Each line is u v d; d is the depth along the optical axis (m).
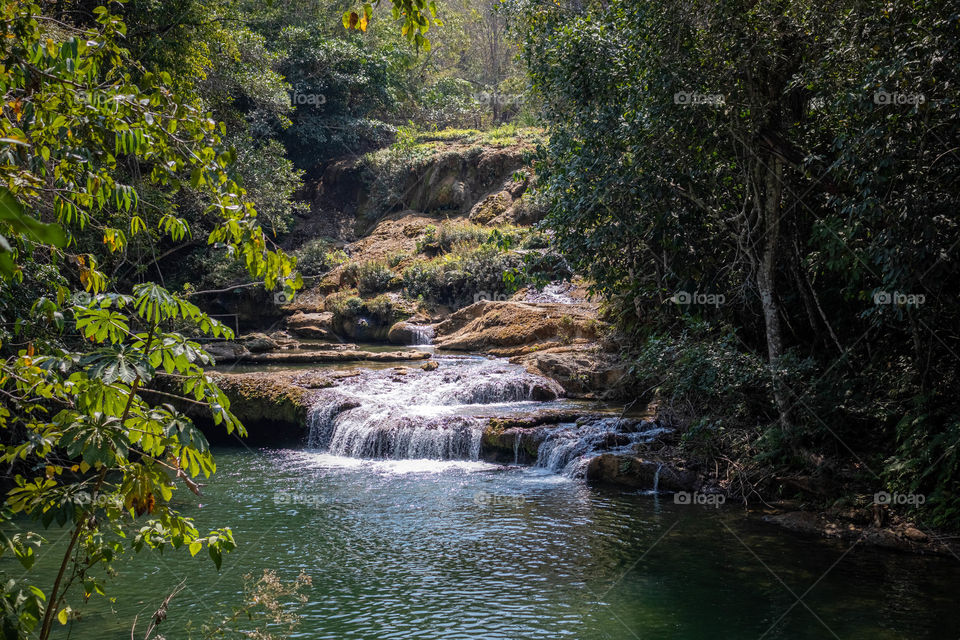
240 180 3.28
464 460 15.09
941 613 7.64
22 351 3.39
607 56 12.45
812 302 12.89
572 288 25.42
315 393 17.59
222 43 24.30
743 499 11.73
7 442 10.40
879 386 11.85
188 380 3.08
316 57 36.28
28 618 2.87
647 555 9.59
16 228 1.34
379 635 7.44
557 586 8.65
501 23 49.84
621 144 12.37
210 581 8.86
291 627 7.57
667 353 13.32
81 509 3.08
